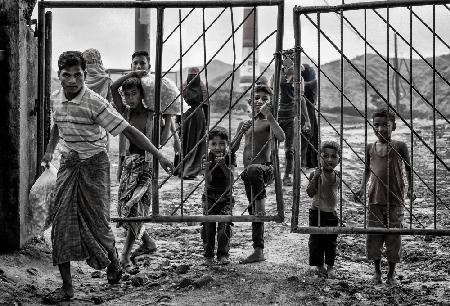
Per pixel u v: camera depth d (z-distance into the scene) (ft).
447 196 35.12
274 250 21.68
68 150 15.93
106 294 16.30
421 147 62.80
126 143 19.77
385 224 18.62
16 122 18.29
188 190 34.17
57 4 19.39
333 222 18.54
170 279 17.56
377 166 18.47
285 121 34.09
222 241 19.60
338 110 147.74
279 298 15.90
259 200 19.54
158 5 17.87
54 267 18.70
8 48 18.11
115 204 29.35
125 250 19.17
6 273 16.90
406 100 158.81
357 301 16.05
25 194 19.03
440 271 20.07
